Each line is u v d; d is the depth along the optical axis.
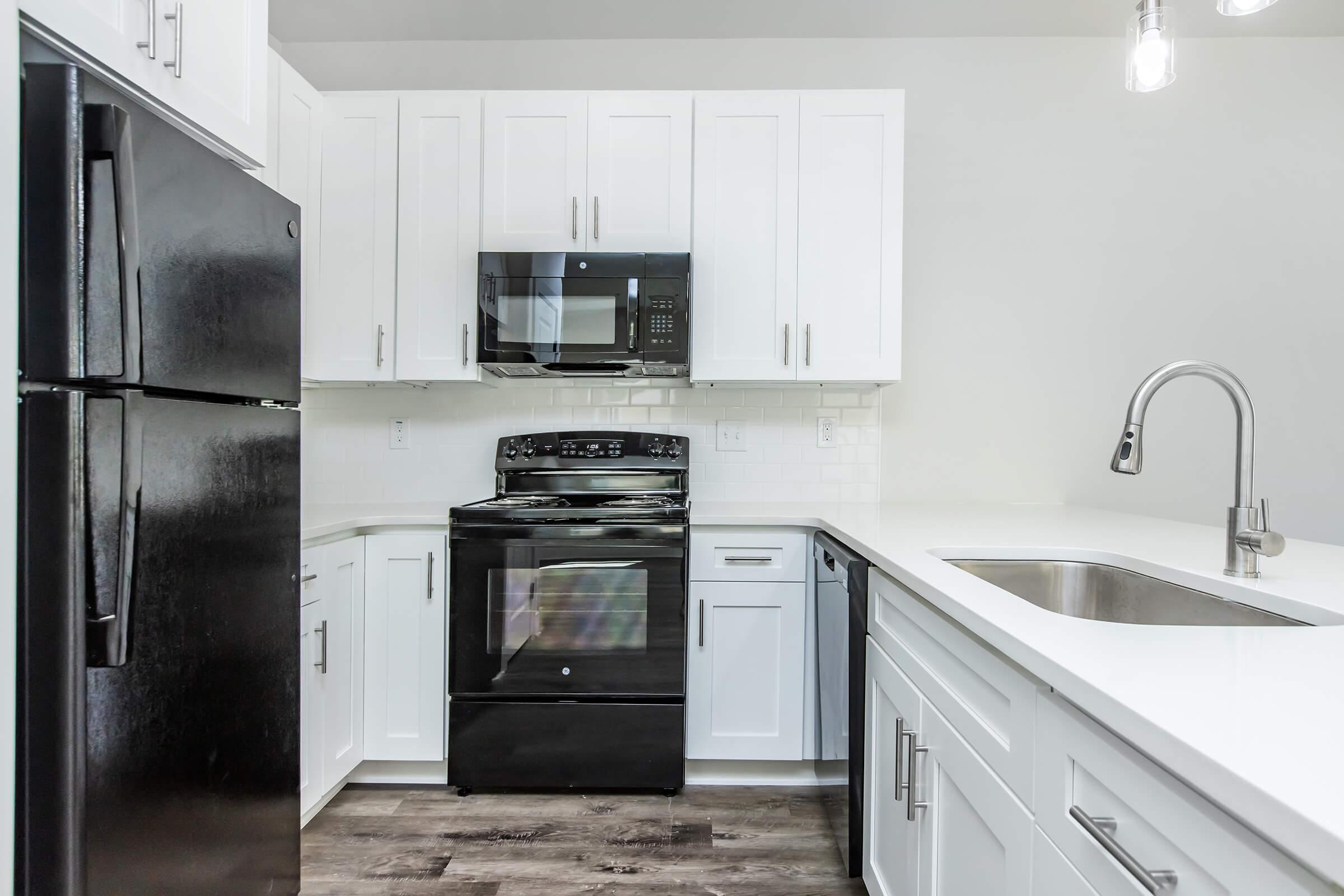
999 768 0.83
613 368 2.21
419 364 2.21
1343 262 2.49
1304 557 1.31
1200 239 2.52
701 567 2.05
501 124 2.21
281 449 1.24
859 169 2.20
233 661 1.11
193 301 0.99
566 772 1.96
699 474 2.53
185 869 1.00
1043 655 0.67
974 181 2.54
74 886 0.82
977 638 0.92
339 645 1.92
